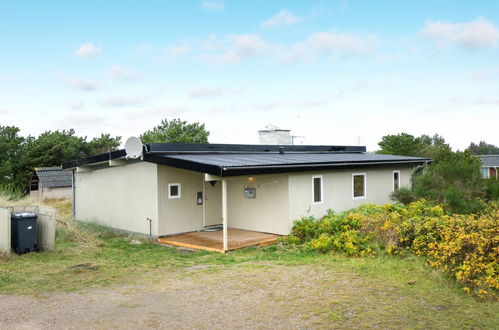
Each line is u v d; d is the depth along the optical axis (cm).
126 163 1377
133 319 564
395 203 1551
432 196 1417
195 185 1362
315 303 612
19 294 684
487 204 1336
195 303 627
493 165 3556
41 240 1051
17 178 3512
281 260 930
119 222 1416
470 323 530
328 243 1010
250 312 581
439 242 870
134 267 891
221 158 1262
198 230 1365
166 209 1280
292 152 1714
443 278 720
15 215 1008
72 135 4209
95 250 1078
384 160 1584
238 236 1252
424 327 518
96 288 720
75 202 1639
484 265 677
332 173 1400
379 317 552
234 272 817
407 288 680
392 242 944
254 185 1324
